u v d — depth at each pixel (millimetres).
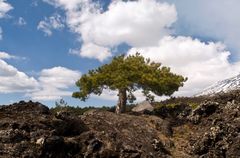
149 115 34062
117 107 37344
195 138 29531
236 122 29016
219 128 28422
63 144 23109
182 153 28219
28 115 25172
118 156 24734
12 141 21656
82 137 24906
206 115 32625
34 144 21984
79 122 26719
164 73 37406
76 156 23531
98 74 37438
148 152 26344
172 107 36500
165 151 27750
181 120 33812
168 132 30969
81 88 38125
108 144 25406
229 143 27234
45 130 23562
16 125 23125
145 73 36688
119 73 36438
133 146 26312
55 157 22422
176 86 36969
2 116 24375
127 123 30188
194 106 36094
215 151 27297
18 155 20922
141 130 29703
